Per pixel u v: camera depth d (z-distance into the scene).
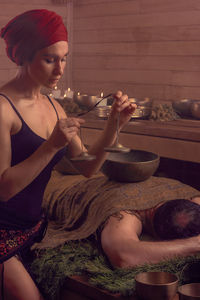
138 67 3.57
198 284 1.43
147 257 1.66
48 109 1.60
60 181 2.24
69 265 1.68
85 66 3.92
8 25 1.41
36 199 1.54
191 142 2.32
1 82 3.53
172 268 1.60
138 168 1.97
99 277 1.59
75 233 1.90
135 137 2.54
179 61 3.33
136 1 3.50
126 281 1.54
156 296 1.38
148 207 1.89
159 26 3.40
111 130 1.63
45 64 1.37
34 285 1.55
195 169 2.89
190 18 3.22
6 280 1.48
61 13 3.85
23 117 1.44
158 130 2.43
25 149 1.44
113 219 1.80
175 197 1.97
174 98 3.39
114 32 3.68
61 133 1.27
